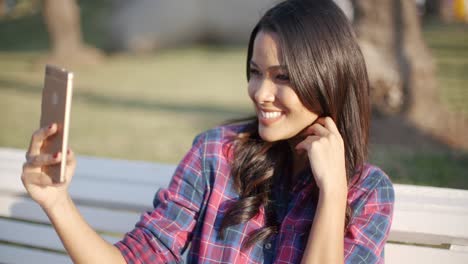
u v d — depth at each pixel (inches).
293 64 61.9
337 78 64.1
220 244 67.8
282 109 64.9
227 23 583.5
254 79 66.1
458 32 468.1
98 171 84.6
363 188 67.2
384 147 197.2
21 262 82.7
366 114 68.2
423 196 72.4
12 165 87.0
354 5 220.2
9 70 446.3
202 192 71.2
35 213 83.2
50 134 54.2
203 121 270.5
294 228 66.9
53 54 489.4
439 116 215.0
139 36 559.2
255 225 68.1
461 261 68.2
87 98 340.2
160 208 70.8
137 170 84.5
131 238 68.1
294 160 72.2
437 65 345.1
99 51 549.0
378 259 63.1
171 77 410.9
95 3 664.4
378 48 217.5
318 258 60.6
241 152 72.0
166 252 67.9
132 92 357.7
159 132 250.2
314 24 63.0
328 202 62.0
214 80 392.5
